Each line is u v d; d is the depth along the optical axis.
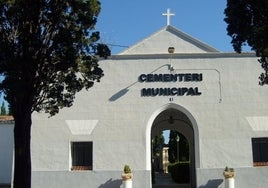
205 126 22.14
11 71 14.09
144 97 22.47
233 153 21.88
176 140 53.34
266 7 13.79
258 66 22.52
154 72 22.66
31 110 15.23
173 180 36.34
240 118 22.16
